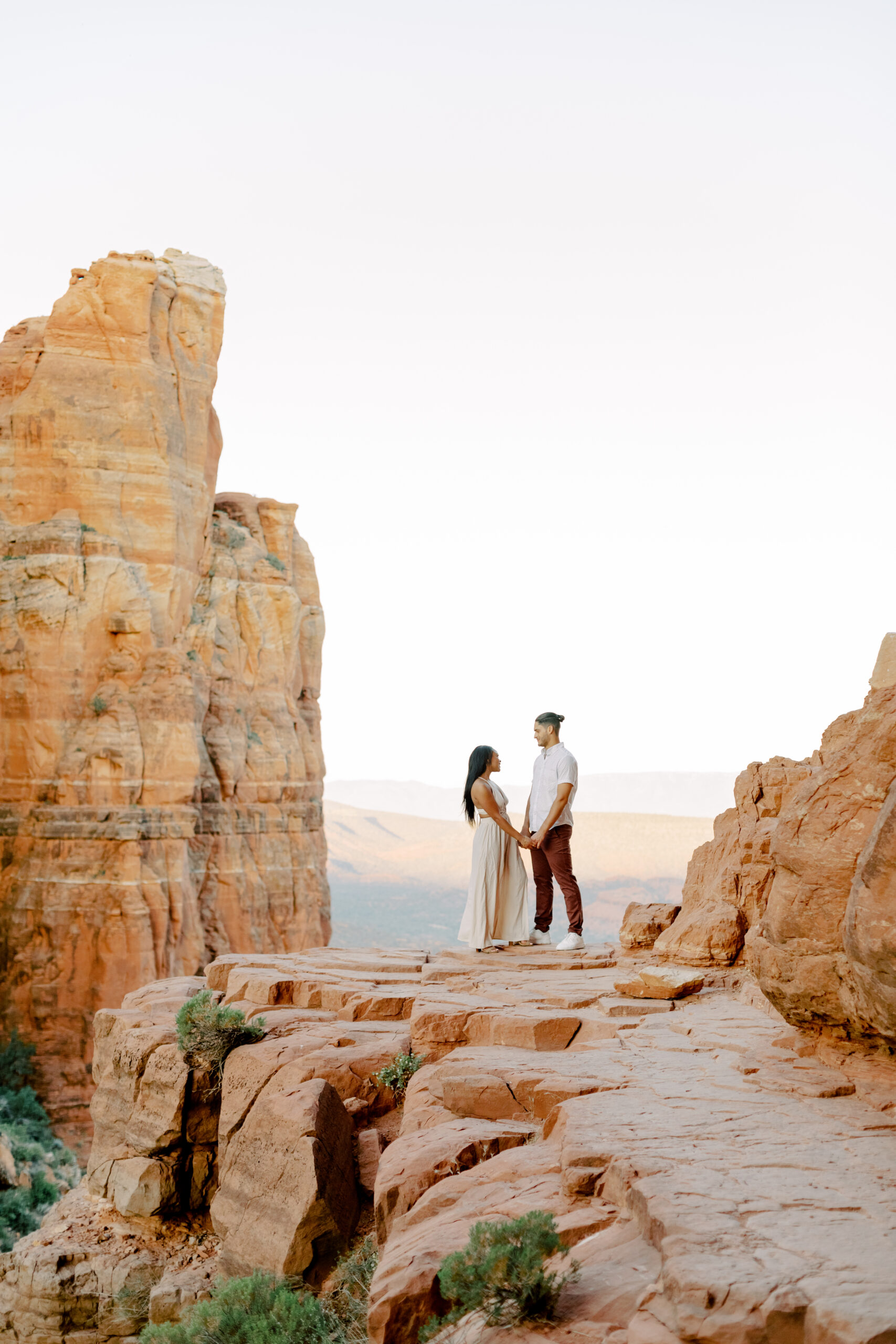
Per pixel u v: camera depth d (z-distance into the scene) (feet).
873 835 20.79
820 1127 19.40
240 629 159.94
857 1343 11.43
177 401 146.51
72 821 127.65
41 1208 90.02
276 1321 22.48
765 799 36.52
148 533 140.26
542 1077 24.41
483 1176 20.12
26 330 149.69
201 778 144.56
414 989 36.78
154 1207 34.50
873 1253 13.57
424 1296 16.22
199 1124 35.19
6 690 130.21
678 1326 12.55
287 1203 27.27
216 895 144.87
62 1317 32.55
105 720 131.03
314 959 43.62
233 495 178.60
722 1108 20.86
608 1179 17.40
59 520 134.31
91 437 137.80
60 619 130.93
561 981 36.22
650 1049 26.81
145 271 141.79
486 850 42.78
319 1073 30.45
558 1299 14.58
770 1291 12.54
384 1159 22.88
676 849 517.55
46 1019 122.72
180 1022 34.73
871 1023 22.13
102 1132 37.99
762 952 25.30
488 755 43.06
